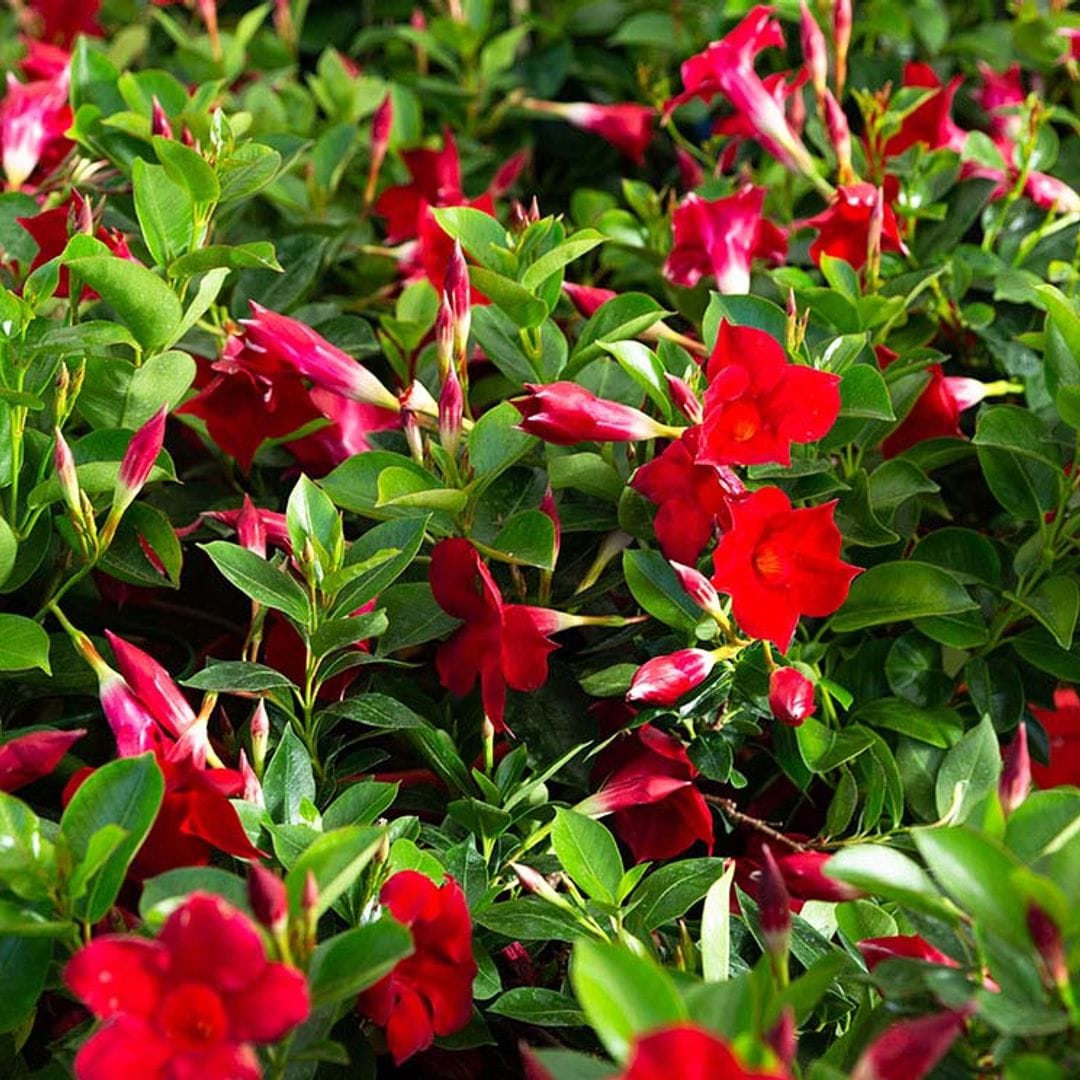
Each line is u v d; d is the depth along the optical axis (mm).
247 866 1152
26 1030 1143
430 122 1780
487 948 1183
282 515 1263
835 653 1302
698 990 996
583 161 1722
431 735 1208
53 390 1268
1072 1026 1006
